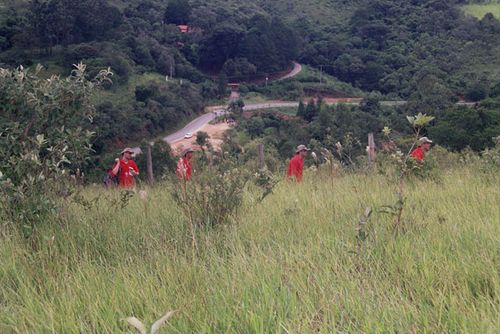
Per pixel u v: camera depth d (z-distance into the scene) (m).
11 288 3.83
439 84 52.62
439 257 3.70
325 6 106.62
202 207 5.23
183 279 3.60
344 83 75.12
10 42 53.19
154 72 62.16
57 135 5.73
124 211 6.03
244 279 3.46
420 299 3.07
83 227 5.12
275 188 7.80
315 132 35.66
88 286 3.55
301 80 76.19
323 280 3.34
